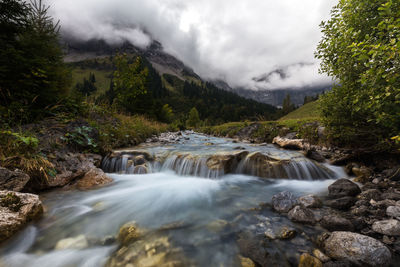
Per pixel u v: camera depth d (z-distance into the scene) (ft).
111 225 10.03
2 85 17.02
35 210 9.86
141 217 10.90
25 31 19.26
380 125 15.03
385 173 15.64
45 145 16.05
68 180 15.07
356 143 19.89
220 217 10.80
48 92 20.08
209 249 7.89
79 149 19.48
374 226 8.53
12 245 8.12
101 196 13.91
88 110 27.96
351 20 13.56
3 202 8.88
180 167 21.49
